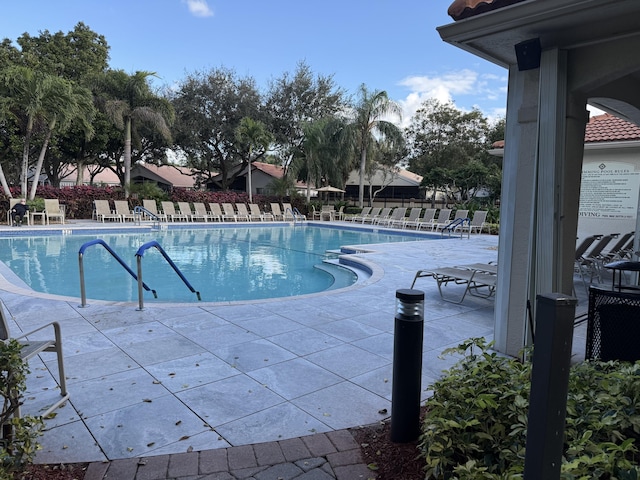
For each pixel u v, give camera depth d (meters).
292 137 28.33
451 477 1.61
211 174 33.66
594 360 2.50
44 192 18.05
